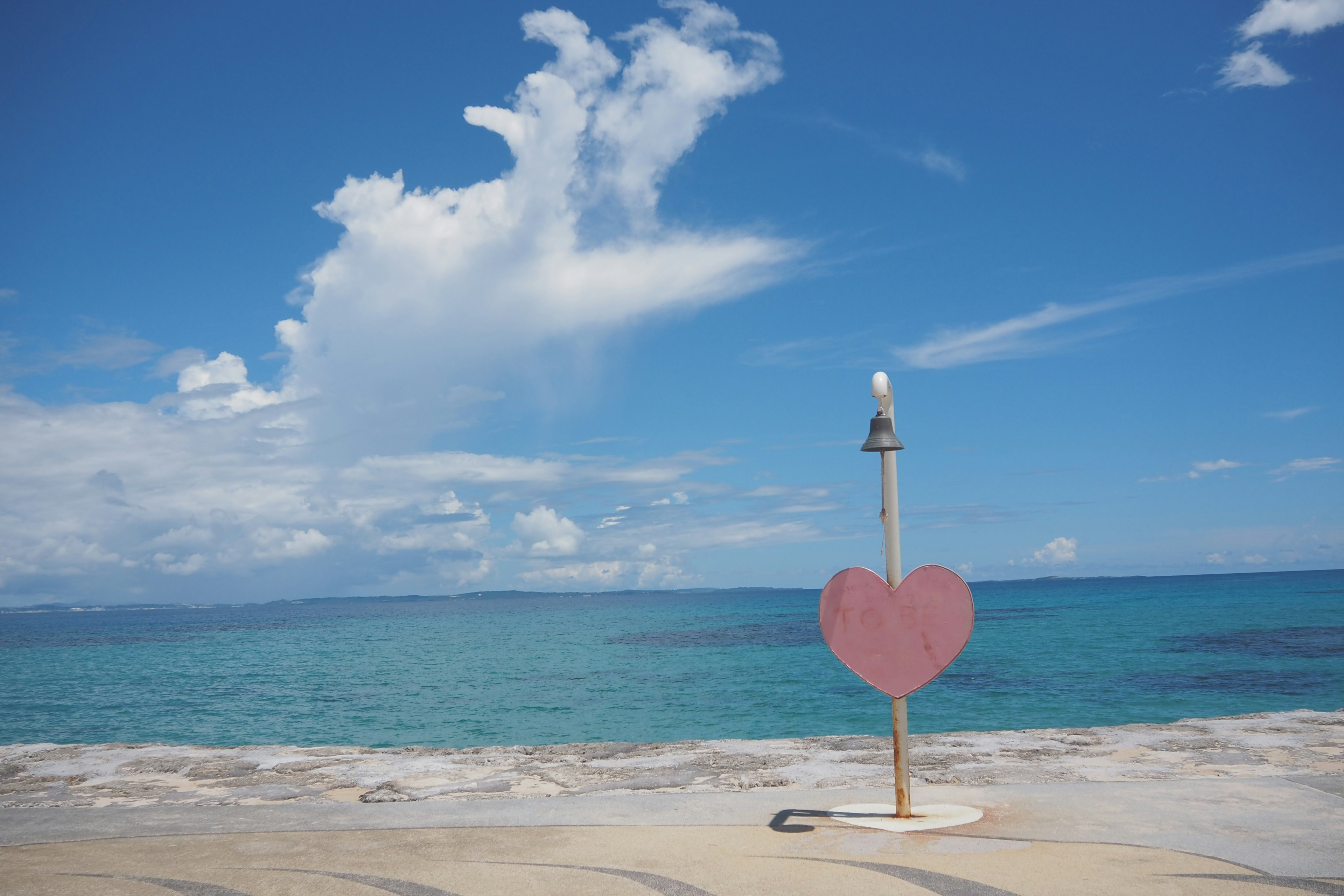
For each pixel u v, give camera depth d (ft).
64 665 171.83
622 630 281.33
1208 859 14.28
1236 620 212.43
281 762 25.46
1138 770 22.02
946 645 16.90
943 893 12.81
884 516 17.56
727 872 14.07
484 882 13.84
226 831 17.58
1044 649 137.08
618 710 81.10
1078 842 15.33
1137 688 83.10
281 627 415.44
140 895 13.43
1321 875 13.44
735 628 267.59
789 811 18.20
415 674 133.08
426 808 19.25
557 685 108.68
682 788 21.26
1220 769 22.11
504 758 25.96
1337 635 153.28
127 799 20.95
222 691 111.34
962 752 25.07
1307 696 75.36
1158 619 228.22
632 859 14.93
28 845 16.69
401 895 13.29
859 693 87.61
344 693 105.70
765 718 71.82
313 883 13.91
